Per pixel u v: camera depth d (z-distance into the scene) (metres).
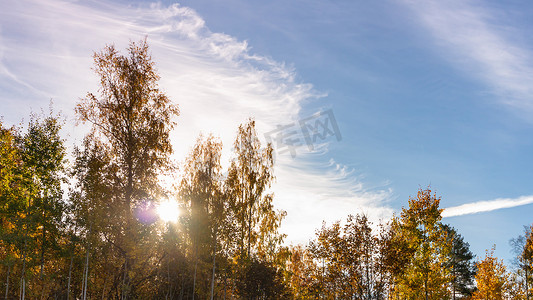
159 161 27.28
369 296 25.25
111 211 25.77
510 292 36.97
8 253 25.31
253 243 36.47
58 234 26.14
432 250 27.56
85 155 26.61
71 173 26.83
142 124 27.55
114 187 26.28
